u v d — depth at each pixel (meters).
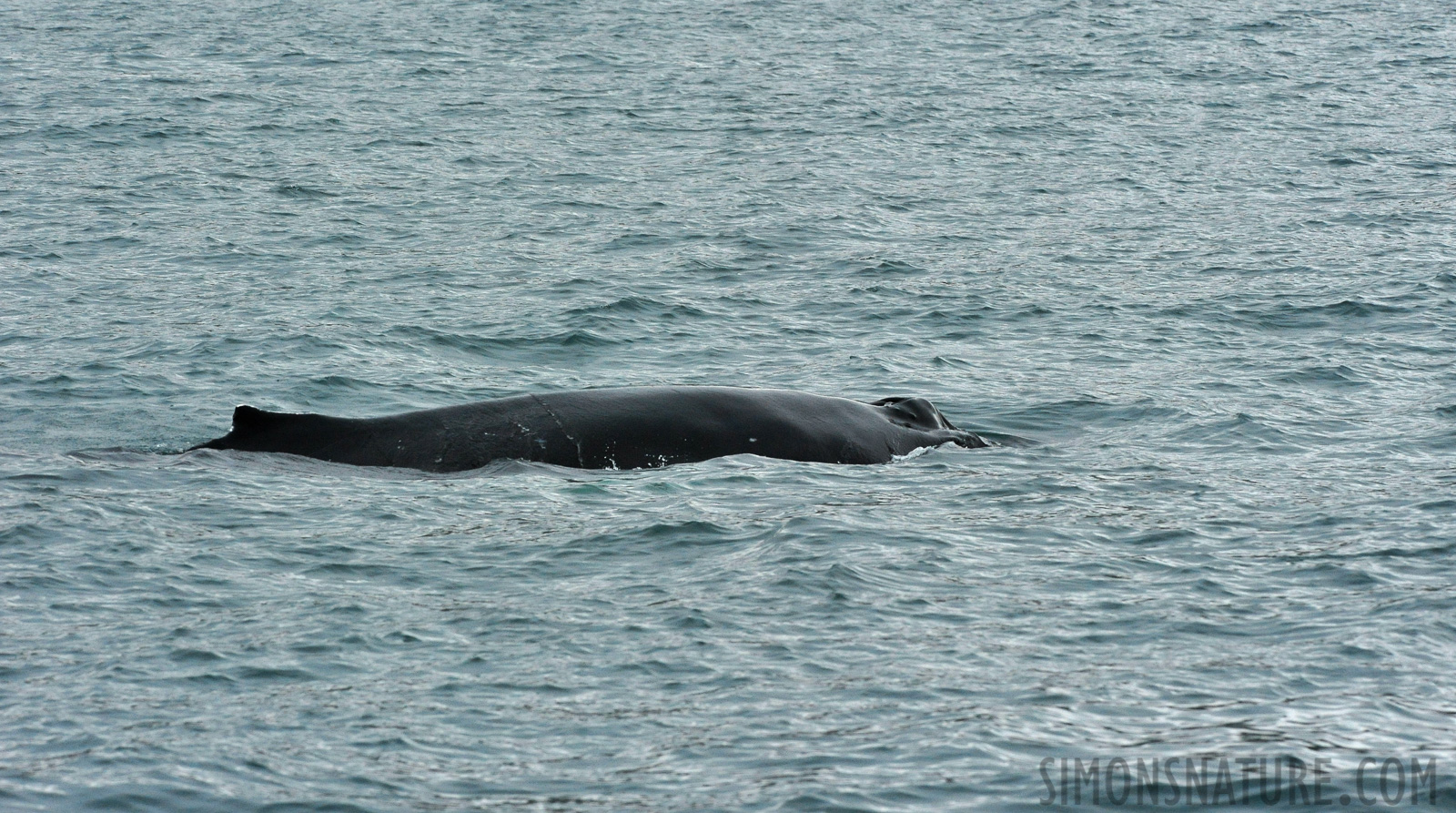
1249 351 90.56
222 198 140.75
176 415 73.38
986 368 87.00
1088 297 105.81
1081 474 63.91
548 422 63.81
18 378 79.19
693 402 65.88
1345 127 193.75
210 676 41.81
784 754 37.44
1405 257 118.44
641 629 45.31
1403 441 69.88
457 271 112.75
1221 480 62.97
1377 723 39.09
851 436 66.19
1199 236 129.25
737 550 52.38
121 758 36.91
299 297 102.44
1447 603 47.44
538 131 186.50
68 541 52.69
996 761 37.00
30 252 114.88
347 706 40.09
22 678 41.53
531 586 49.03
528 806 34.97
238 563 51.06
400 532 54.50
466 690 41.12
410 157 167.12
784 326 97.50
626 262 117.00
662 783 36.00
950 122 196.12
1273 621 46.25
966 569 50.75
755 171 161.38
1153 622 46.12
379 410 76.88
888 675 42.16
